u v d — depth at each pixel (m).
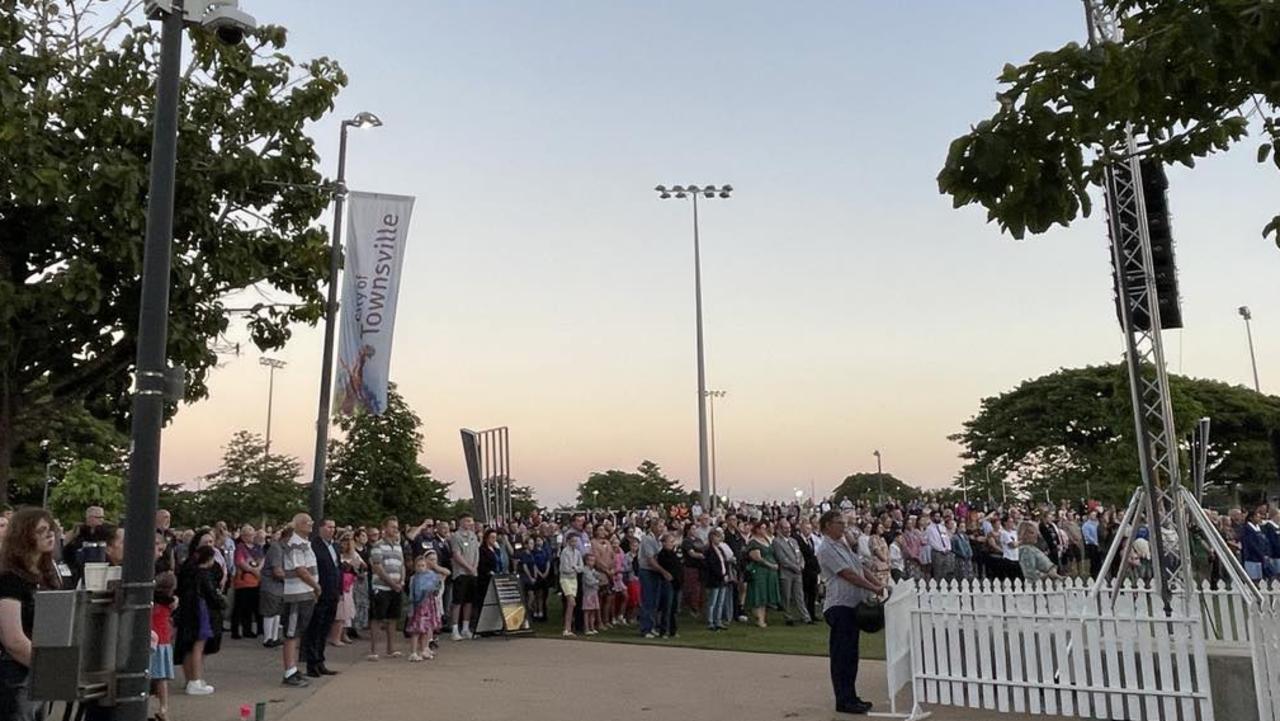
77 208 12.79
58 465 37.38
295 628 12.11
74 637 5.61
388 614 14.66
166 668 9.45
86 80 13.71
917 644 9.95
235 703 10.62
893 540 22.59
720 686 11.57
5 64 12.39
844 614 9.73
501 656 14.83
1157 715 8.70
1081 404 63.56
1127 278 11.71
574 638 17.39
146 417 6.63
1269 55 4.92
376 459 52.09
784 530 19.77
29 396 14.66
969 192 5.53
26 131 12.48
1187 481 26.41
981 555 23.31
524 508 69.12
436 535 18.30
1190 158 6.25
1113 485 48.84
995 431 68.31
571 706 10.39
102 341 14.50
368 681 12.26
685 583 20.69
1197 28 4.77
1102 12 11.37
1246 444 63.12
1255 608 8.79
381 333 16.19
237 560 17.44
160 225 6.93
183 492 52.97
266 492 50.31
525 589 19.16
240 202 15.21
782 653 14.61
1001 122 5.36
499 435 24.05
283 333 16.44
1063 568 25.77
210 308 15.02
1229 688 8.78
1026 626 9.36
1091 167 5.90
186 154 13.98
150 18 7.23
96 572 6.75
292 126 15.20
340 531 19.00
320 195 16.06
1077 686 9.03
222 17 7.36
